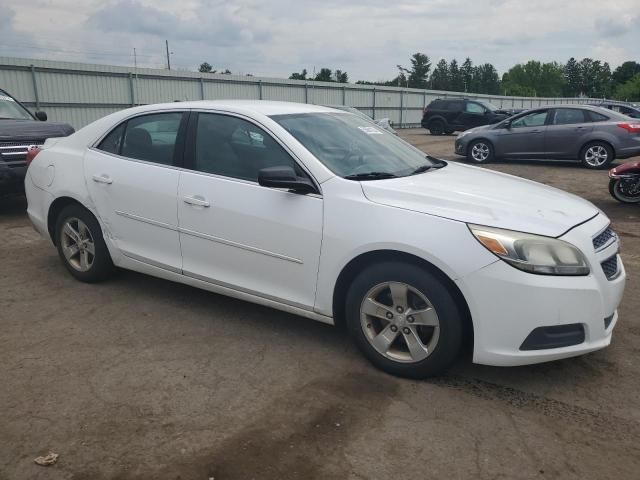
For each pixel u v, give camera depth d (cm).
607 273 337
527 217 323
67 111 2255
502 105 5703
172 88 2650
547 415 309
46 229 511
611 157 1368
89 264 493
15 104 934
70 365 359
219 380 342
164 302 463
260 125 390
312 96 3394
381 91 3909
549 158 1439
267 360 368
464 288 311
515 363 313
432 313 324
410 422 300
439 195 340
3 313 439
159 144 436
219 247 398
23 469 261
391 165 403
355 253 339
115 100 2416
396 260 333
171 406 313
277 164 378
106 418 301
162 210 423
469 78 13912
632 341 400
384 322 349
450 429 295
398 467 265
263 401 320
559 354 313
